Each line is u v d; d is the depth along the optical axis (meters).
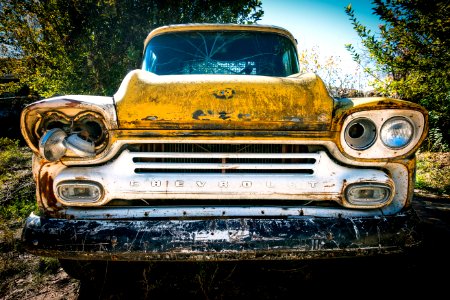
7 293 2.14
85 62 5.41
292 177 1.74
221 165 1.73
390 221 1.69
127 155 1.72
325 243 1.61
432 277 2.19
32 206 3.69
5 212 3.55
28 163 6.40
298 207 1.76
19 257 2.63
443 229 3.01
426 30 3.79
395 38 4.21
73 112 1.64
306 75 1.91
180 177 1.72
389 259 2.17
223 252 1.58
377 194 1.74
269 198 1.75
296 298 2.03
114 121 1.66
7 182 4.91
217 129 1.68
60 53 5.14
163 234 1.59
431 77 4.41
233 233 1.60
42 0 5.00
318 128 1.70
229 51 2.95
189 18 5.75
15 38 5.44
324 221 1.66
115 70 5.37
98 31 5.28
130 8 5.32
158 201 1.81
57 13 4.97
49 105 1.60
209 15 5.84
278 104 1.69
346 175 1.74
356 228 1.64
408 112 1.68
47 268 2.44
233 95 1.69
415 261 2.34
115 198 1.74
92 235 1.59
